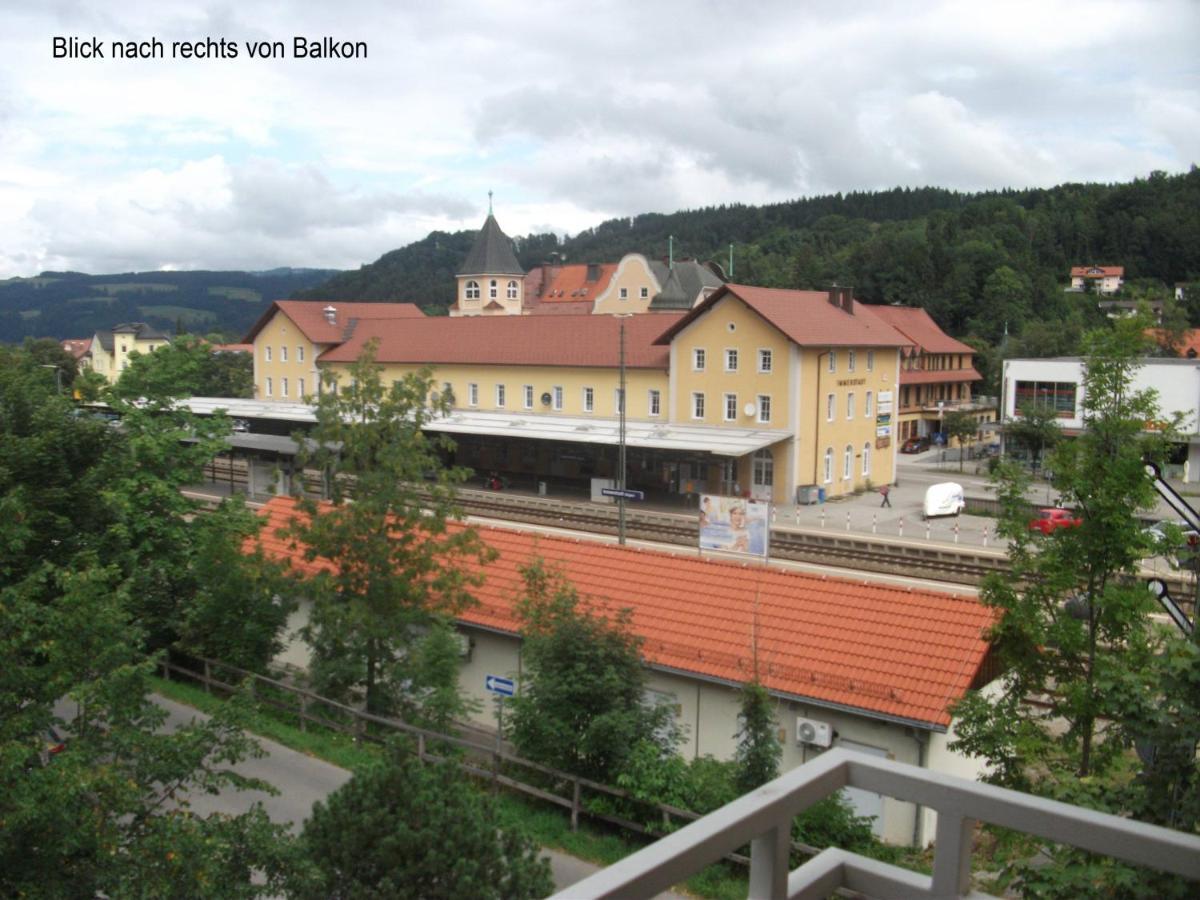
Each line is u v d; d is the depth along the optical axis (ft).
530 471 202.39
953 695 50.78
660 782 43.06
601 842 44.19
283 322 250.57
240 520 68.90
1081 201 505.66
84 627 32.83
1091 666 39.88
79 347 550.36
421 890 29.12
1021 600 42.14
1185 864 7.72
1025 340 270.26
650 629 61.00
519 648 65.10
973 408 254.88
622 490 120.57
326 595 58.90
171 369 72.33
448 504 61.67
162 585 68.69
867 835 42.22
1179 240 433.07
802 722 53.72
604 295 325.83
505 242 321.73
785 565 116.06
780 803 8.05
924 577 108.99
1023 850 29.86
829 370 169.17
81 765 29.40
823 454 169.48
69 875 29.07
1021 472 44.37
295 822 45.88
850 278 383.04
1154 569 101.55
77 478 57.16
